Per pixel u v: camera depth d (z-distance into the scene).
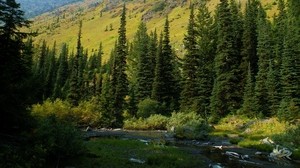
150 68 81.44
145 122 61.59
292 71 59.91
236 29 83.19
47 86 95.00
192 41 77.94
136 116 73.25
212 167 24.86
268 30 76.12
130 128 62.06
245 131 54.94
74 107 65.19
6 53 22.34
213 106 68.50
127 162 23.42
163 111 73.00
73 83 75.38
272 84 63.16
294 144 37.44
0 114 21.67
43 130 21.19
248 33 77.75
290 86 59.50
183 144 38.53
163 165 23.66
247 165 27.28
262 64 67.94
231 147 38.06
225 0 77.38
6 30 22.42
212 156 30.42
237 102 70.44
